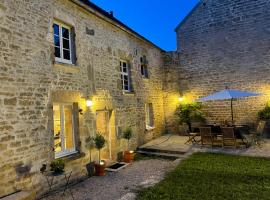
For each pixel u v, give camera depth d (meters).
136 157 9.55
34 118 5.74
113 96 9.12
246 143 9.30
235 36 12.29
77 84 7.26
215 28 12.77
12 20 5.41
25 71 5.61
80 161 7.11
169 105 13.80
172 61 13.85
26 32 5.73
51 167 5.84
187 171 6.77
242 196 4.93
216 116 12.72
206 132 9.47
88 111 7.67
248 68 11.97
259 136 10.47
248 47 11.99
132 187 6.10
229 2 12.44
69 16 7.24
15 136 5.23
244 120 12.11
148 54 12.54
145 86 11.93
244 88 12.05
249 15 12.00
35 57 5.92
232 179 5.94
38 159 5.75
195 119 12.68
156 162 8.63
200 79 13.11
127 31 10.19
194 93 13.24
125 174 7.36
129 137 9.05
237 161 7.45
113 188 6.18
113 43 9.42
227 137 9.00
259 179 5.84
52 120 6.24
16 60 5.41
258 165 6.94
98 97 8.21
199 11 13.20
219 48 12.66
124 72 10.62
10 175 5.06
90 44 8.05
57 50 6.96
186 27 13.56
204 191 5.30
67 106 7.14
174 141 11.32
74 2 7.27
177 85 13.66
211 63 12.84
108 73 8.92
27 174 5.44
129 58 10.59
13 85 5.29
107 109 8.70
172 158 9.09
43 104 6.02
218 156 8.19
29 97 5.65
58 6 6.84
